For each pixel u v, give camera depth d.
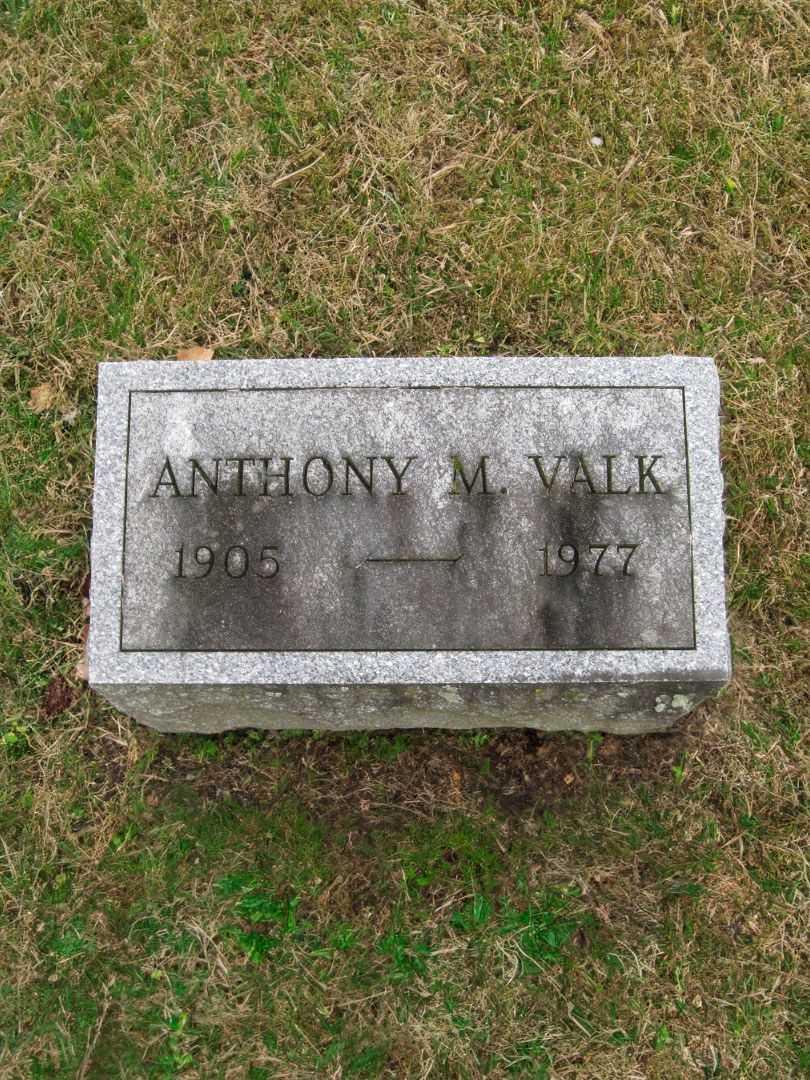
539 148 1.52
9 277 1.50
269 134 1.53
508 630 1.17
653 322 1.47
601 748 1.37
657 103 1.53
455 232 1.49
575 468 1.20
